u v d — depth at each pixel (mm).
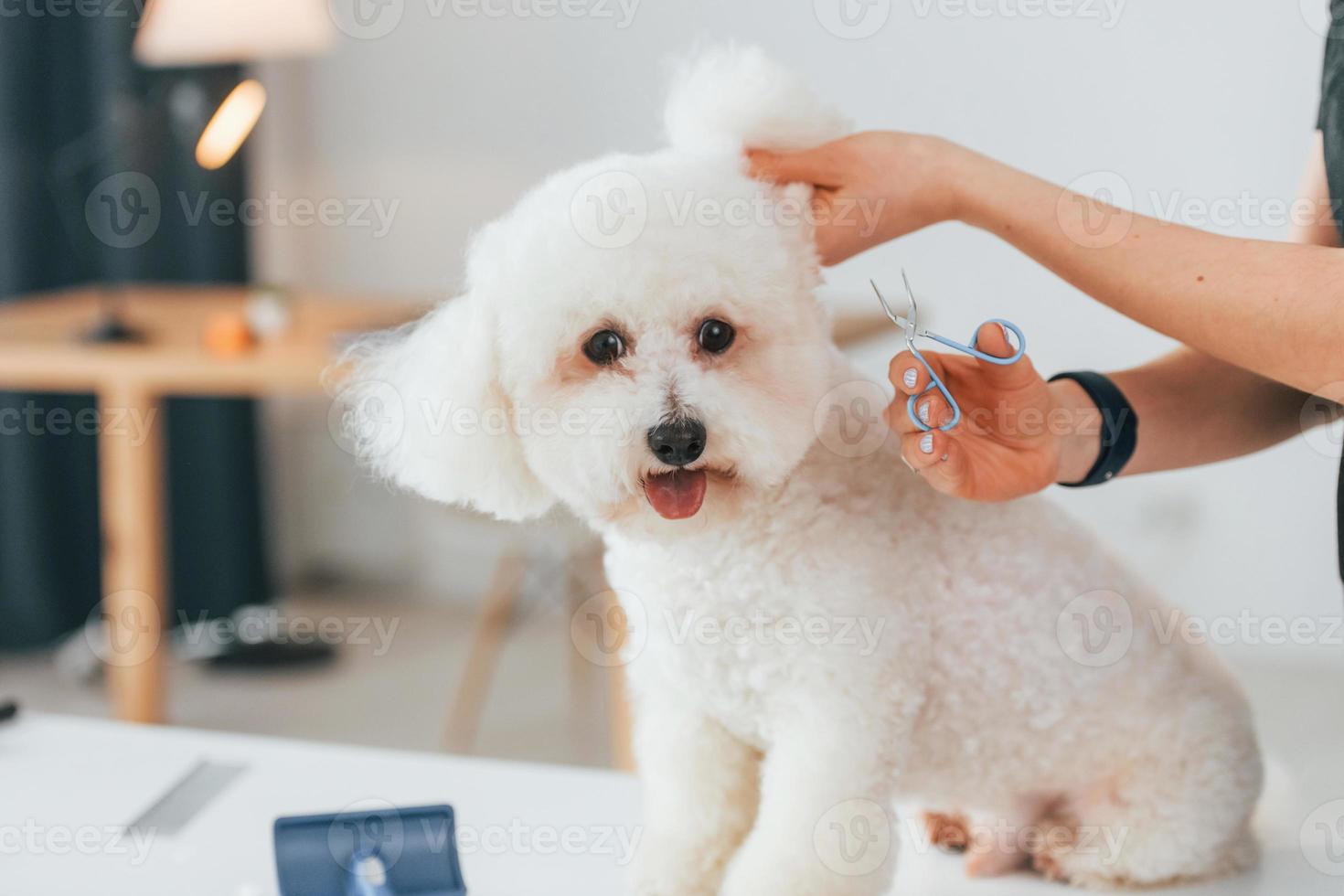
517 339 923
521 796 1148
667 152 983
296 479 3652
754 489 899
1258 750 1002
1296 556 2719
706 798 979
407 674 3014
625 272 880
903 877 1031
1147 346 2664
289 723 2729
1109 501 2816
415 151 3344
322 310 2857
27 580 3104
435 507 2889
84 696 2908
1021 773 979
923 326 2754
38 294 3113
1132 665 967
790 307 924
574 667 2951
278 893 970
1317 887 973
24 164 3039
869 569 896
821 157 958
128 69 3074
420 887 914
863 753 879
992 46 2598
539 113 3191
